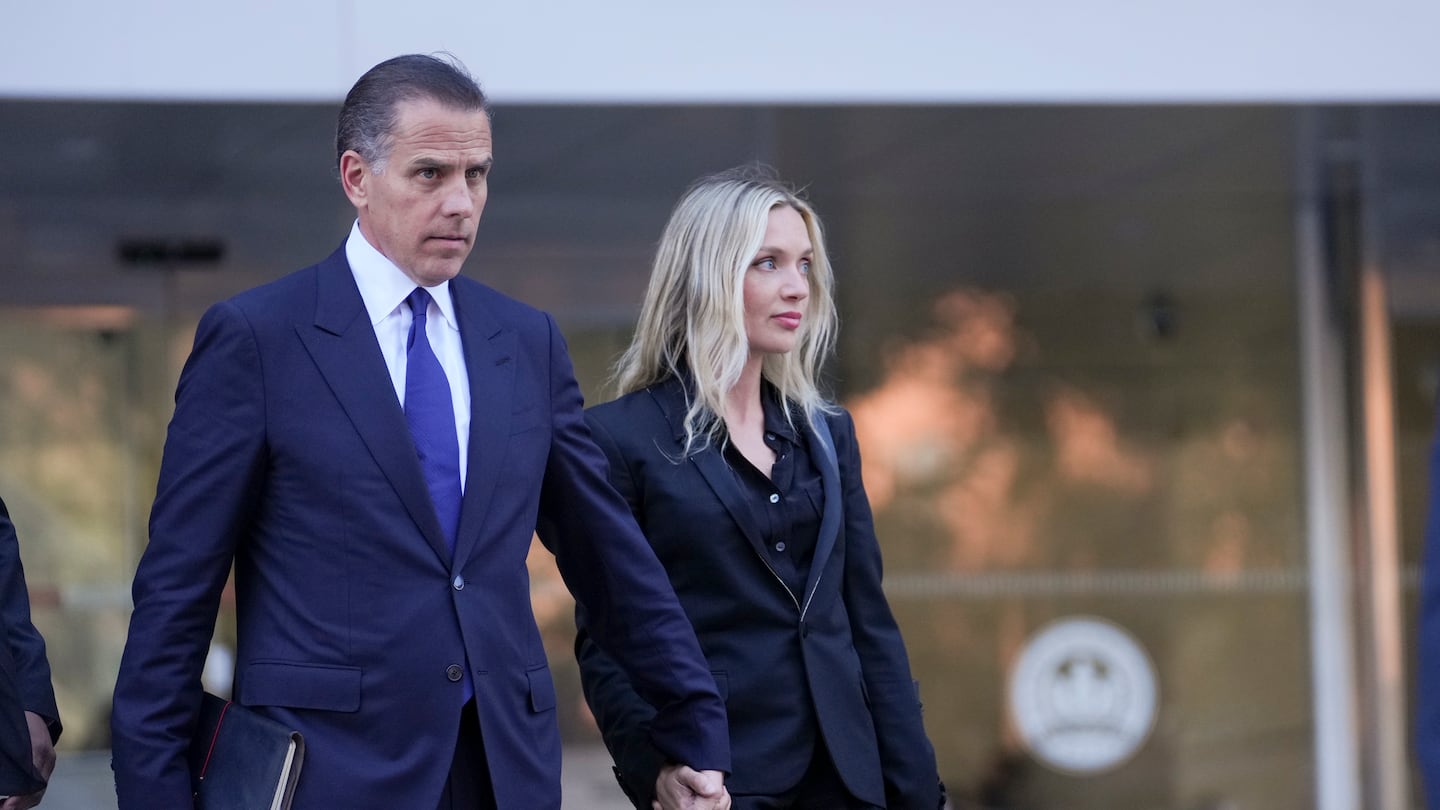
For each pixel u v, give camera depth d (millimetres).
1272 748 16703
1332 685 16672
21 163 12391
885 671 6820
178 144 12047
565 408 5930
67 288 14594
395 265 5570
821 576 6613
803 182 14023
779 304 6727
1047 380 16719
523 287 14906
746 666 6453
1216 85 11750
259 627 5305
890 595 16625
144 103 10875
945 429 16625
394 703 5230
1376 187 14781
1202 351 16781
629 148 12633
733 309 6625
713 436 6629
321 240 14461
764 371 6961
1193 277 16672
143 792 5066
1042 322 16719
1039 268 16625
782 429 6820
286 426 5277
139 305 14711
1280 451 16734
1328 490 16562
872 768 6566
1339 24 11805
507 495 5523
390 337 5559
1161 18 11680
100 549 14766
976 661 16672
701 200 6848
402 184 5352
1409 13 11852
